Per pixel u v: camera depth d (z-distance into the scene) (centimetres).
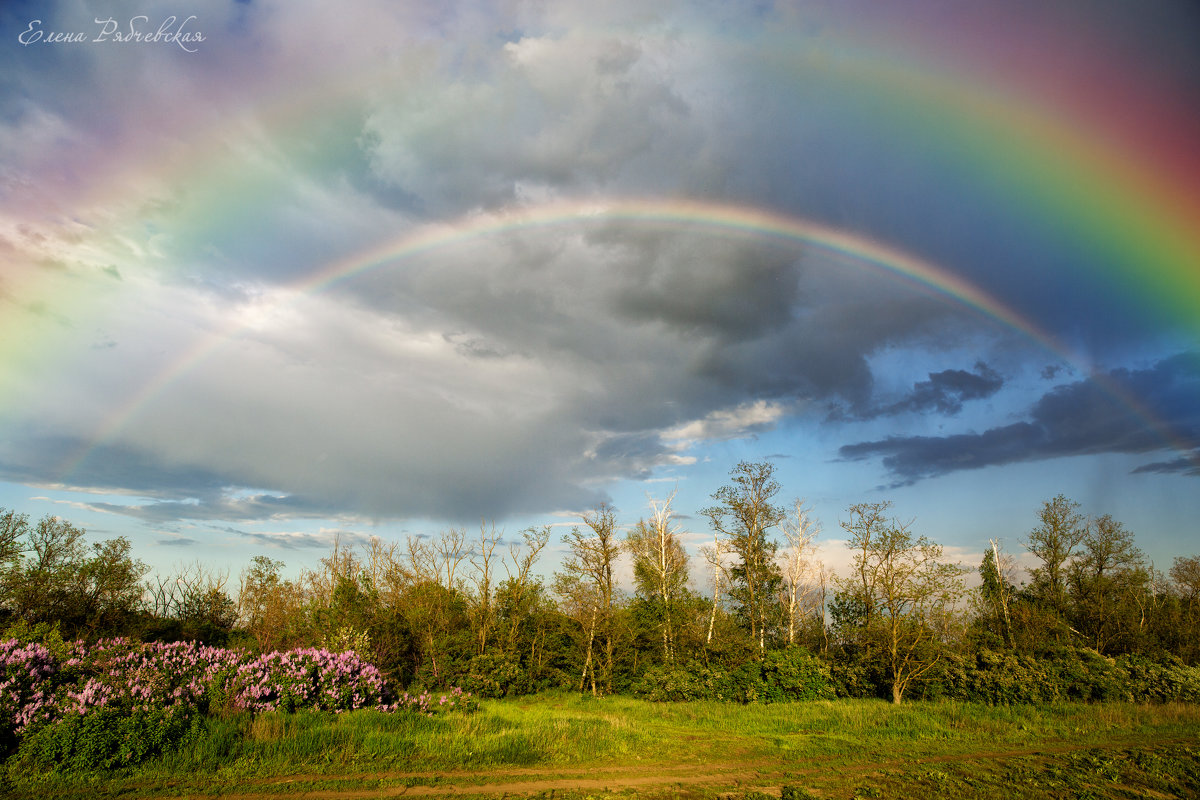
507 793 1160
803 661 2959
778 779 1318
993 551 5056
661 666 3353
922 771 1371
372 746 1429
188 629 3841
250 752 1341
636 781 1283
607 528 3722
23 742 1251
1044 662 2847
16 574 3394
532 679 3469
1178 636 4172
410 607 3675
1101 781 1289
